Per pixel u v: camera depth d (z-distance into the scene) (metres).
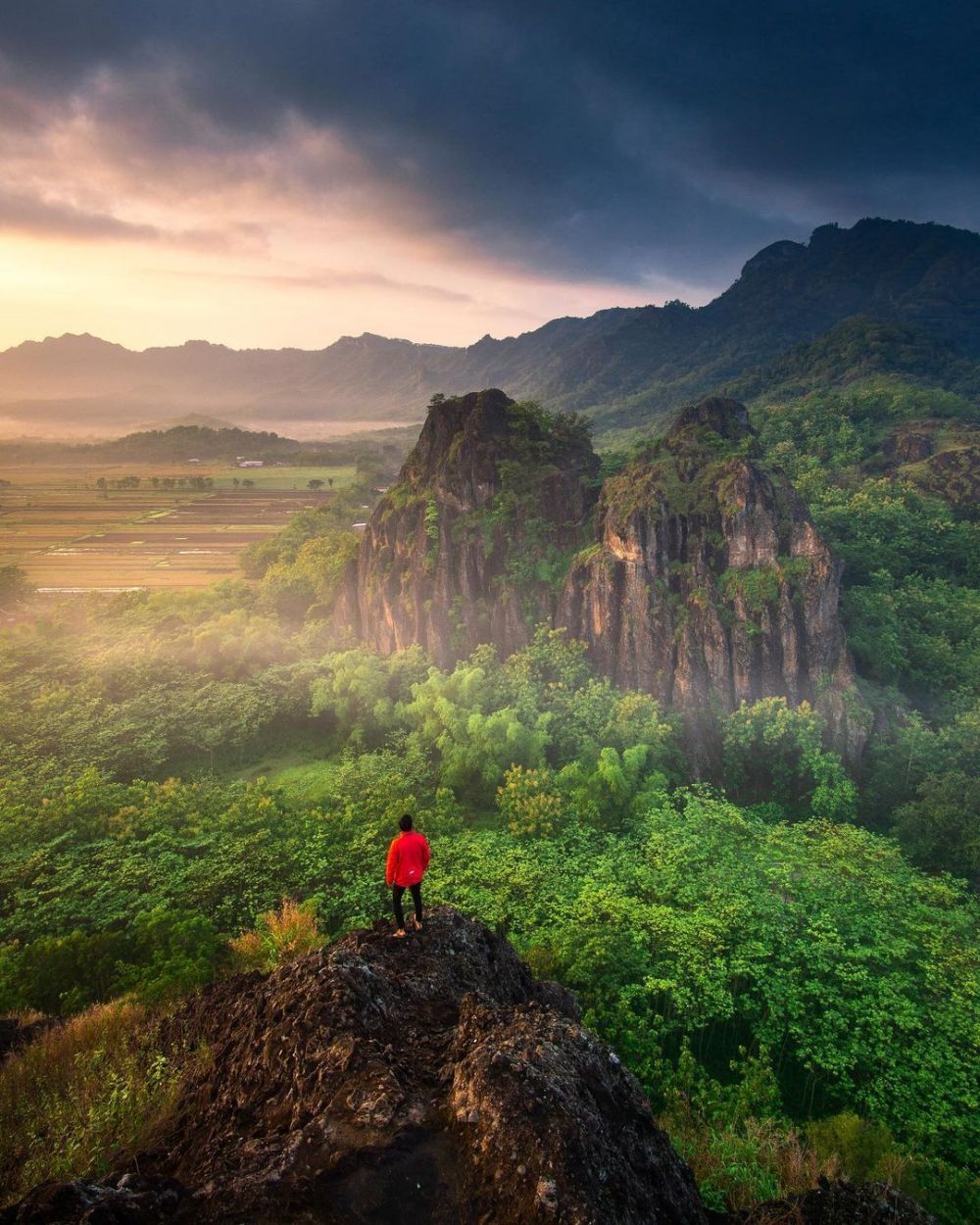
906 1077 37.25
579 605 88.94
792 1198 13.59
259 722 84.25
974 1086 36.25
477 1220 10.08
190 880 53.12
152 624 112.12
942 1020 40.06
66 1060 17.94
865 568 109.00
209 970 39.12
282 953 36.09
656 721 74.50
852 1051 38.53
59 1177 12.31
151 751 76.56
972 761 70.69
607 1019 40.00
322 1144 11.09
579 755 73.62
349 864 56.16
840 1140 30.83
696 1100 33.56
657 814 63.44
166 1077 16.08
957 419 195.12
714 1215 13.05
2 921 48.50
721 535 84.88
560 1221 9.66
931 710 82.56
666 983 40.88
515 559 94.38
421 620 94.94
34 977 41.44
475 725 74.75
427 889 52.16
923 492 156.75
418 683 85.94
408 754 77.69
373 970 15.93
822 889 52.06
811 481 150.38
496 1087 11.43
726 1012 40.06
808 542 81.69
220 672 98.44
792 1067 41.94
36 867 55.12
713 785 76.06
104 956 43.53
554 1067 12.21
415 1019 15.05
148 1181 10.78
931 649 88.19
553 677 85.69
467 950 18.50
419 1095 12.30
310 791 72.62
